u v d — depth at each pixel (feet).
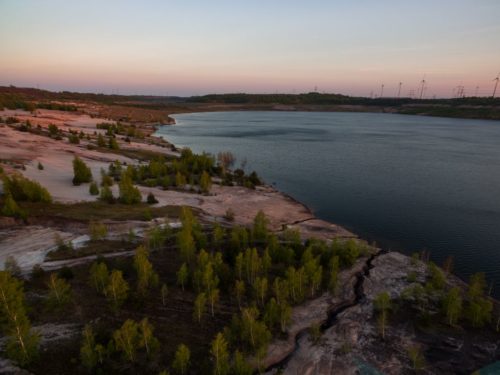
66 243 140.36
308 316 111.45
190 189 247.91
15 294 85.05
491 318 112.78
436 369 91.71
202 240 143.54
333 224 200.03
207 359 88.28
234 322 96.73
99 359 82.64
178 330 97.91
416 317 111.86
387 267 144.87
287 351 96.12
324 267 140.87
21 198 180.04
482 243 177.88
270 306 103.14
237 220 194.49
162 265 130.41
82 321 96.07
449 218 211.41
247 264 124.16
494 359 95.66
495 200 245.65
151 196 208.64
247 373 81.30
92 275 108.88
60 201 190.08
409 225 200.85
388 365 92.38
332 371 89.81
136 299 106.01
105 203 196.65
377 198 249.14
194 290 115.85
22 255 129.59
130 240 145.59
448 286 131.85
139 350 88.69
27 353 79.66
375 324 108.37
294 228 187.42
